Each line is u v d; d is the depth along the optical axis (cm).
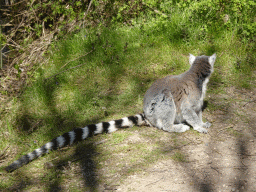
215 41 617
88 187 304
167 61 581
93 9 762
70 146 389
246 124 399
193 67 407
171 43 627
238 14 633
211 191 278
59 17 794
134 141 382
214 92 489
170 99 394
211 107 450
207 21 650
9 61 700
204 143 364
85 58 613
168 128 400
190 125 415
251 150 340
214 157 332
